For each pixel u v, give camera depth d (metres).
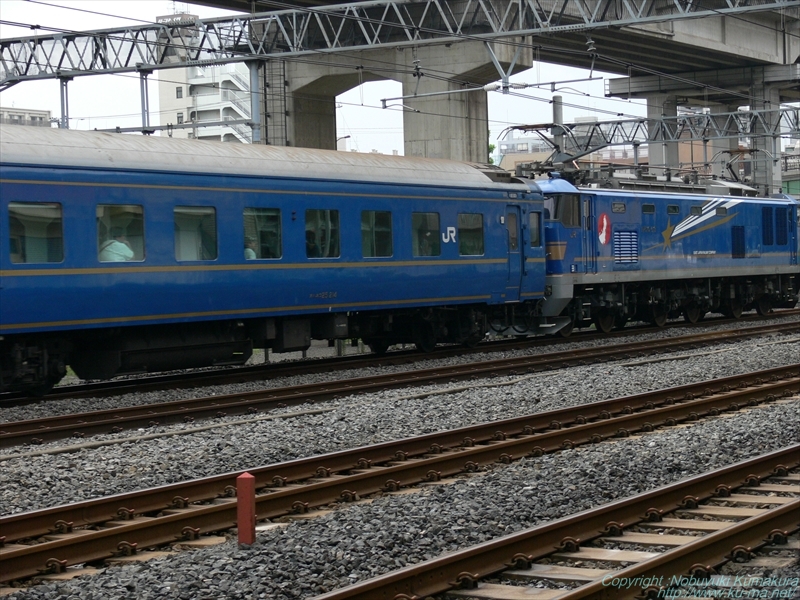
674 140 42.66
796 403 14.31
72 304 15.44
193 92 87.25
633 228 27.12
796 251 34.34
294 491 9.38
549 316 25.05
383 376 17.73
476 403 14.98
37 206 14.96
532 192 23.16
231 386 17.52
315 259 18.69
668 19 23.42
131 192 16.05
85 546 7.87
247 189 17.64
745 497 9.18
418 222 20.52
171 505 9.45
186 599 6.75
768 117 54.28
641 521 8.40
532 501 9.16
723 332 25.75
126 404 15.71
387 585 6.50
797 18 52.34
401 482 10.30
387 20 38.16
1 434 12.61
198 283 16.97
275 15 27.62
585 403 15.35
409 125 38.34
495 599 6.60
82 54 28.91
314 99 41.41
